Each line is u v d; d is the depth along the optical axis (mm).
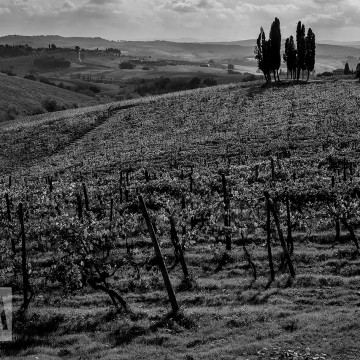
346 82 114500
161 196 39250
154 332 21719
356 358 17047
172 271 31516
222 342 19844
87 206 40469
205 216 35188
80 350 20453
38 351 20797
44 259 33375
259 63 130750
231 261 32469
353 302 23438
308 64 130000
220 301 25594
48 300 27859
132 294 28172
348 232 35719
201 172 53844
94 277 25734
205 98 114438
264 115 86625
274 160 55969
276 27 127438
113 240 28906
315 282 27047
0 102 173625
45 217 40969
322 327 19859
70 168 70688
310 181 41188
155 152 71562
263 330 20453
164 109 108938
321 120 75562
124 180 56125
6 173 76812
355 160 52469
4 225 36031
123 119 105000
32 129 110875
